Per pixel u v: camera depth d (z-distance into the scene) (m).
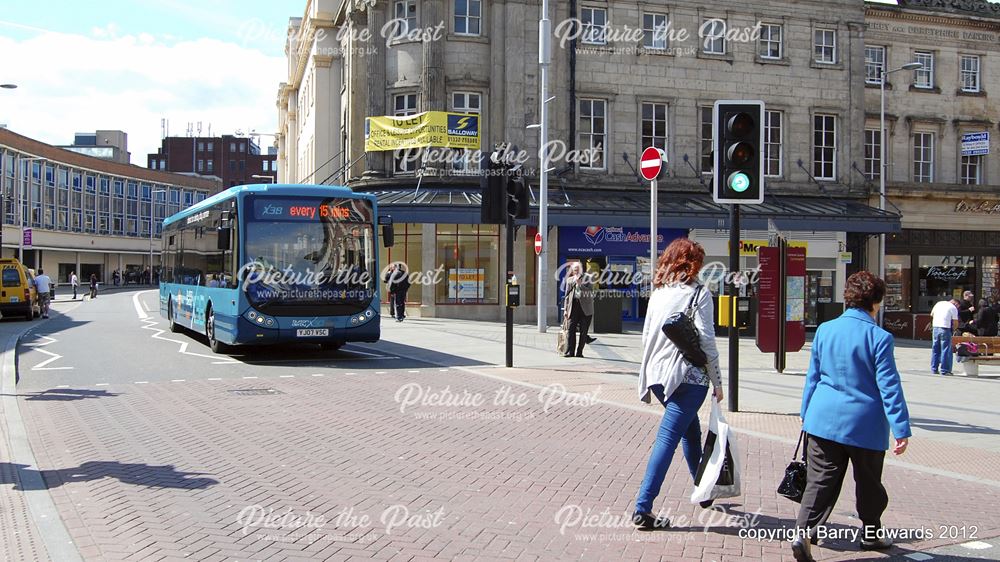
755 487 6.86
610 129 30.62
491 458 7.77
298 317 15.11
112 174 86.38
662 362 5.61
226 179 140.12
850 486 7.07
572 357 17.03
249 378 13.22
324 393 11.70
